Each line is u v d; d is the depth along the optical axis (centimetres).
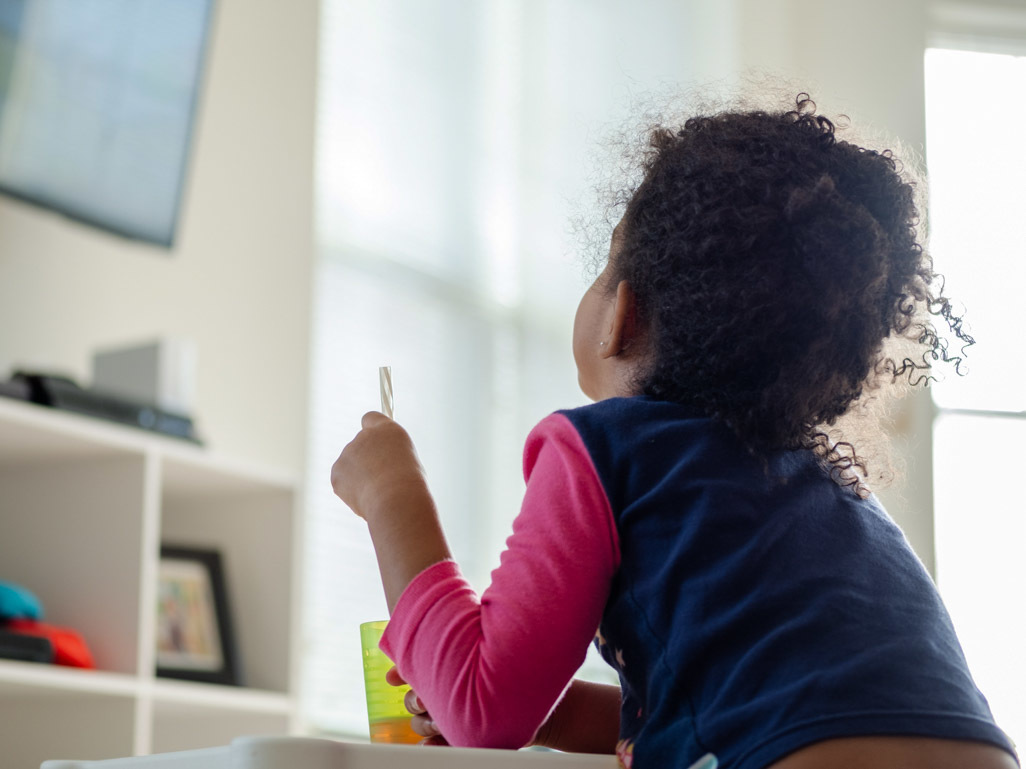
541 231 358
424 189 335
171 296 261
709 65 355
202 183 271
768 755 71
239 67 285
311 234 296
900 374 101
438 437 321
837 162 93
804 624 75
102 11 227
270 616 235
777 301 86
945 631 81
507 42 369
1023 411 321
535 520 82
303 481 281
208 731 223
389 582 84
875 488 104
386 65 330
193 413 236
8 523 213
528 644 77
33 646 184
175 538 246
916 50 340
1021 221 333
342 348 304
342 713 283
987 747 75
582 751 100
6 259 231
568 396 347
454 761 72
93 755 194
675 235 89
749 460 83
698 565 78
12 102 212
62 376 203
